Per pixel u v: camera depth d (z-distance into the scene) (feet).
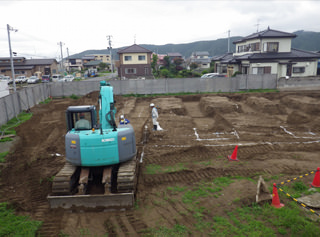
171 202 20.42
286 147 31.94
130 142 20.66
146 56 141.90
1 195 22.22
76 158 19.72
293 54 100.63
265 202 19.61
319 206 18.97
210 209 19.25
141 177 24.82
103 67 267.18
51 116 57.21
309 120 45.06
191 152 31.53
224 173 25.45
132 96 82.69
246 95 74.84
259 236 15.99
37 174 26.21
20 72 171.01
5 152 32.63
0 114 45.93
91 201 19.07
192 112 59.26
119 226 17.47
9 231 16.99
